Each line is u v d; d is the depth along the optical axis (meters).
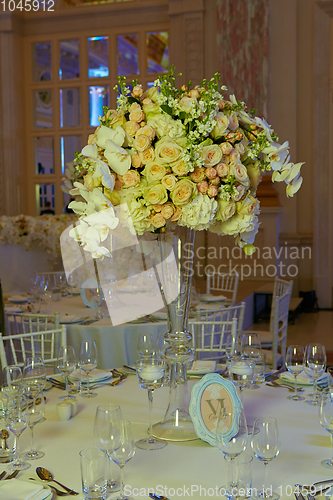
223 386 1.58
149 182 1.49
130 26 7.44
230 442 1.22
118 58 7.57
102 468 1.22
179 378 1.64
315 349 1.95
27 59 7.80
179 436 1.58
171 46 7.26
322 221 7.23
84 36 7.60
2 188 7.82
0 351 2.45
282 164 1.61
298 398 1.94
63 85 7.73
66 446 1.55
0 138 7.77
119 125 1.53
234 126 1.56
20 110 7.82
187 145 1.48
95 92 7.67
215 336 3.70
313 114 7.15
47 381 2.19
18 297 4.24
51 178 7.89
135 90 1.54
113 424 1.22
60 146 7.83
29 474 1.38
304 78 7.16
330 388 1.51
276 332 3.54
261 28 6.90
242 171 1.51
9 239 5.05
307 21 7.09
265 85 6.94
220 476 1.36
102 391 2.05
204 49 7.20
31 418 1.50
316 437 1.60
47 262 5.31
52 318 3.38
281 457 1.46
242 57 6.96
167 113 1.49
